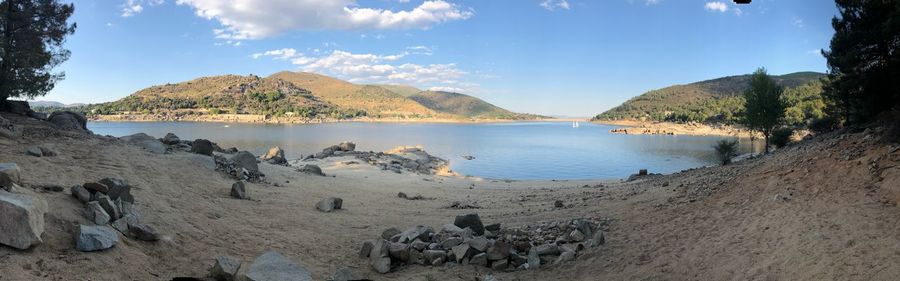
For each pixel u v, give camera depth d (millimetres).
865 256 7562
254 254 10961
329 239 13117
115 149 19797
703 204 13383
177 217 12391
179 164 19906
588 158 68875
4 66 28156
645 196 17172
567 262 10680
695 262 9391
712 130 150375
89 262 8250
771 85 40562
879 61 21766
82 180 13719
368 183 29078
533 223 14812
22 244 7789
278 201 18047
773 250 8812
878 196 9609
